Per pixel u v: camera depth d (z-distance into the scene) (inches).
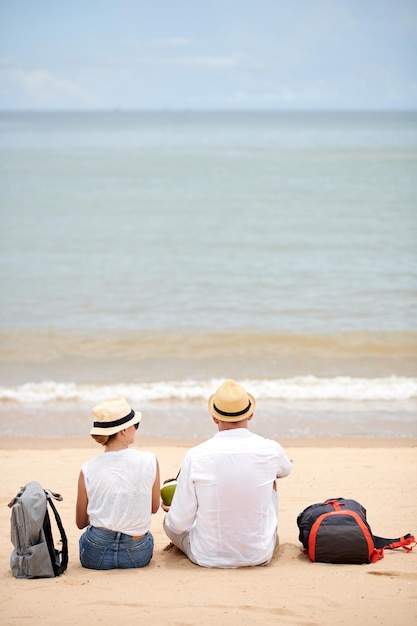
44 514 169.0
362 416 400.5
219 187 1827.0
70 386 451.8
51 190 1748.3
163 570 171.8
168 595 155.0
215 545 171.8
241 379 469.7
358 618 142.5
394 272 831.7
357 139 4566.9
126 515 170.9
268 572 168.2
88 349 542.0
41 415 403.9
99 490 171.0
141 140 4512.8
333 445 351.3
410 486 267.4
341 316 638.5
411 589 156.7
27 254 970.1
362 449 336.8
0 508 238.8
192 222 1259.8
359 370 491.5
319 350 539.2
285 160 2669.8
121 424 169.5
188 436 368.8
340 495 254.7
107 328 601.3
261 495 171.3
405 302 691.4
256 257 936.3
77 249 1006.4
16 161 2605.8
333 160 2652.6
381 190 1731.1
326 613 144.8
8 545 198.4
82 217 1321.4
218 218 1307.8
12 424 387.9
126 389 446.9
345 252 963.3
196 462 170.9
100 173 2162.9
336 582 161.0
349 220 1263.5
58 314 650.2
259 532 171.9
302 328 597.3
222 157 2847.0
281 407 416.2
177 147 3641.7
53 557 169.9
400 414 404.2
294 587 158.2
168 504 190.1
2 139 4542.3
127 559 172.6
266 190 1759.4
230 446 171.5
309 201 1540.4
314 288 754.2
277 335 573.9
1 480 278.5
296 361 512.4
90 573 170.7
